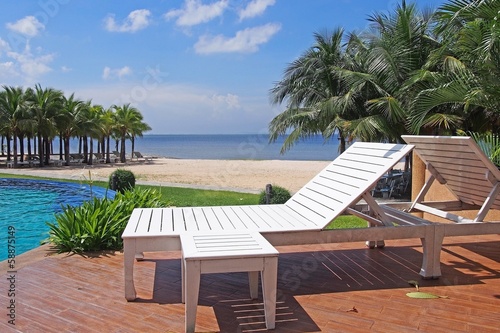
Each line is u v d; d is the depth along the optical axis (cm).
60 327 267
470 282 360
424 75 830
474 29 522
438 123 883
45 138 2692
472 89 526
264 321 279
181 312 294
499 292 335
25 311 293
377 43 1102
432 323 276
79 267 403
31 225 873
